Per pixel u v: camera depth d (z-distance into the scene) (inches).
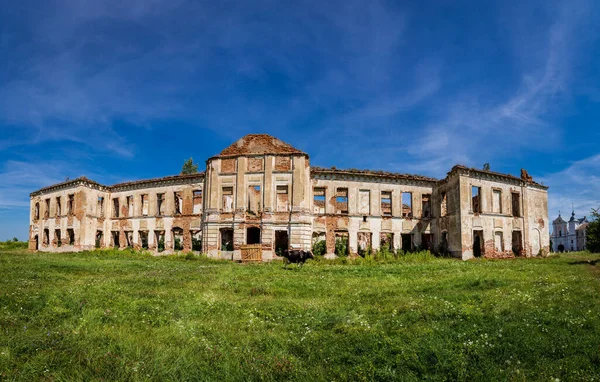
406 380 215.0
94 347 260.2
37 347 254.4
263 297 464.4
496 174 1328.7
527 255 1382.9
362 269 848.9
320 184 1352.1
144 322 330.6
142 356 245.1
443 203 1385.3
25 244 2101.4
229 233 1347.2
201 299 430.3
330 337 286.7
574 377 211.8
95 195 1599.4
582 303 378.9
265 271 806.5
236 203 1257.4
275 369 227.9
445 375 220.1
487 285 534.3
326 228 1330.0
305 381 215.8
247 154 1278.3
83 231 1531.7
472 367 226.5
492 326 301.4
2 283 542.6
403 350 249.4
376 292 485.4
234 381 216.2
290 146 1298.0
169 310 373.7
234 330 310.8
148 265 934.4
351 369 229.1
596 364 229.9
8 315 335.0
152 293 472.1
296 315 360.2
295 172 1243.8
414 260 1136.2
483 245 1269.7
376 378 220.7
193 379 218.7
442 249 1360.7
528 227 1406.3
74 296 425.4
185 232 1427.2
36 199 1863.9
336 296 472.7
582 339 266.4
